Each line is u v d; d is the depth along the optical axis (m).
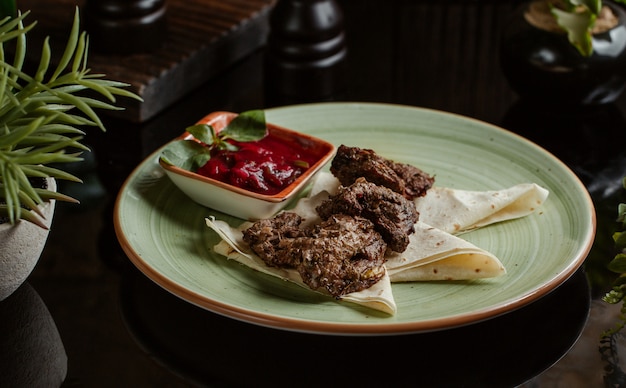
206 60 1.08
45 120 0.77
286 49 1.07
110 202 0.92
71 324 0.80
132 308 0.81
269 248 0.83
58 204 0.91
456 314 0.77
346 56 1.13
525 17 1.03
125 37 1.04
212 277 0.82
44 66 0.77
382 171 0.88
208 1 1.15
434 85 1.09
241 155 0.90
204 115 1.04
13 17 1.00
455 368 0.77
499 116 1.05
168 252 0.84
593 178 0.96
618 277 0.84
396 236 0.83
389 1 1.24
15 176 0.74
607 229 0.90
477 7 1.22
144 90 1.01
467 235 0.87
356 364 0.77
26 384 0.76
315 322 0.76
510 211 0.89
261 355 0.78
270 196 0.87
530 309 0.82
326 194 0.90
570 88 1.02
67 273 0.84
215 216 0.89
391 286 0.82
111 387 0.76
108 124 1.02
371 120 0.99
